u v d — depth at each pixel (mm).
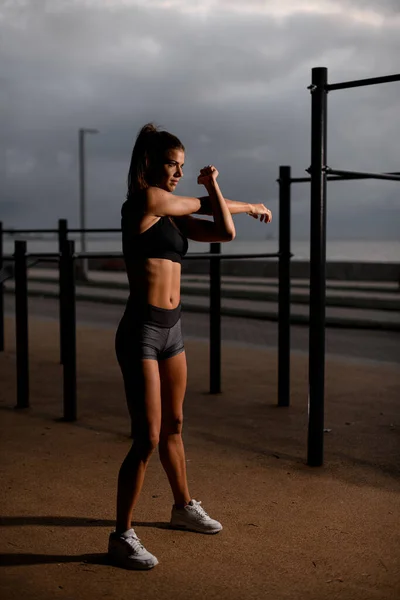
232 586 2770
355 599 2658
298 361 8266
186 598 2674
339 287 21234
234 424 5328
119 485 2973
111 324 12211
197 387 6719
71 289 5316
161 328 3014
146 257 2975
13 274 5758
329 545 3148
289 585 2773
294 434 5047
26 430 5145
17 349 5828
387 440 4871
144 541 3199
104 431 5125
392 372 7527
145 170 3018
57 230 7328
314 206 4121
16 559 3014
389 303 15164
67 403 5414
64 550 3109
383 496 3771
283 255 5758
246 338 10641
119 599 2666
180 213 2967
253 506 3631
